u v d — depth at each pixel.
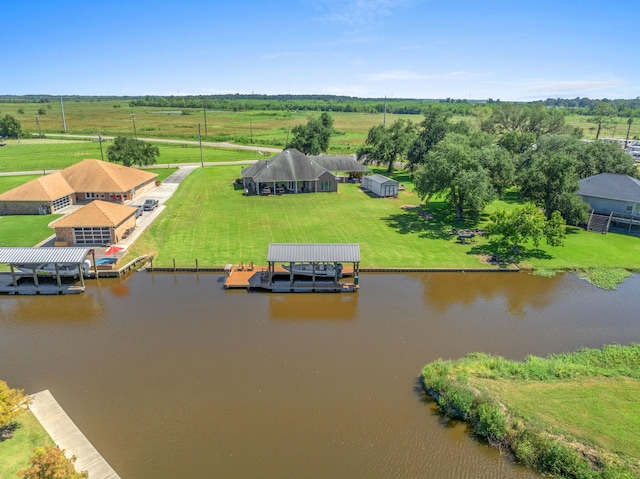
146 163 83.38
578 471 17.62
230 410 21.88
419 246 45.62
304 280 37.19
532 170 52.78
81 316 31.62
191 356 26.56
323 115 103.44
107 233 44.12
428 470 18.30
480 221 54.56
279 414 21.62
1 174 80.88
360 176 80.88
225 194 67.44
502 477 18.00
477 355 26.59
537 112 120.19
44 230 48.91
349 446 19.56
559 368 24.41
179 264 40.12
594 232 50.97
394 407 22.16
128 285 36.81
